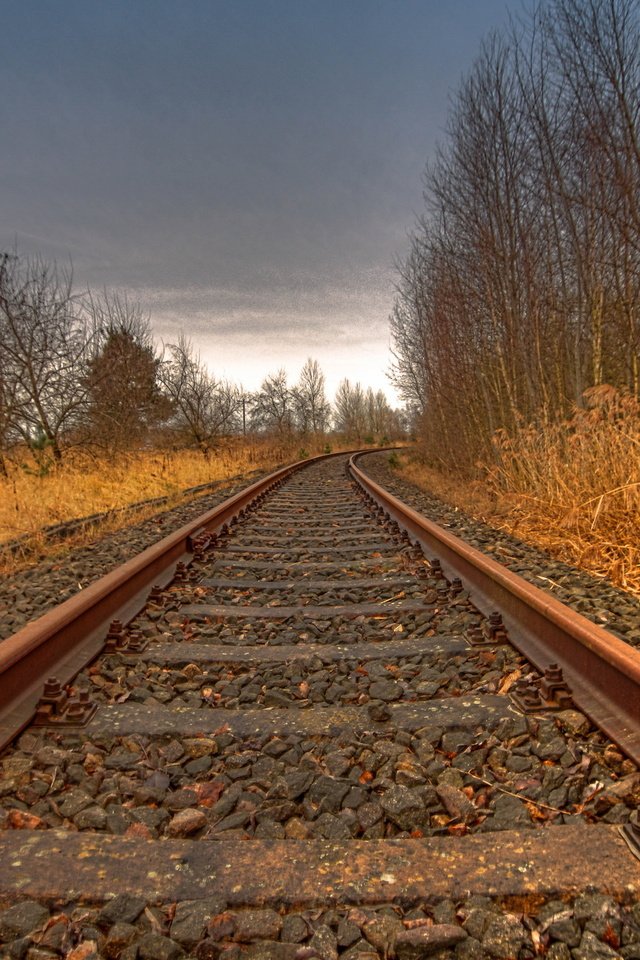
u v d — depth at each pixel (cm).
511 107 1164
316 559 656
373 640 413
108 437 1602
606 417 812
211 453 2233
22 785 243
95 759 263
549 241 1126
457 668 355
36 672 311
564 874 186
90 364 1540
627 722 258
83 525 819
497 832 208
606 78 960
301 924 173
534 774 248
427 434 2050
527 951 165
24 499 970
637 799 224
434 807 231
